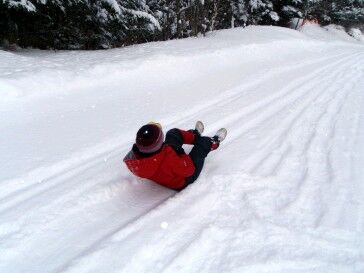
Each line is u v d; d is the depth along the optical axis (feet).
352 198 10.30
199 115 18.28
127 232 8.96
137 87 22.93
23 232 9.16
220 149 13.94
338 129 15.85
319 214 9.55
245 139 14.93
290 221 9.24
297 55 42.78
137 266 7.93
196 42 41.06
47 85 20.42
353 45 72.18
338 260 7.95
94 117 17.38
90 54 31.60
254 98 21.27
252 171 11.99
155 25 41.04
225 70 29.91
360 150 13.64
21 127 15.66
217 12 57.88
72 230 9.30
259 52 40.06
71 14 36.68
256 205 9.98
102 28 40.50
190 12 50.42
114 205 10.48
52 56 30.12
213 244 8.47
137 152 9.64
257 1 73.51
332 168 12.15
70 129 15.75
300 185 11.04
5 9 31.30
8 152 13.37
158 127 9.59
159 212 9.75
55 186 11.32
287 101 20.66
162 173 10.07
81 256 8.19
